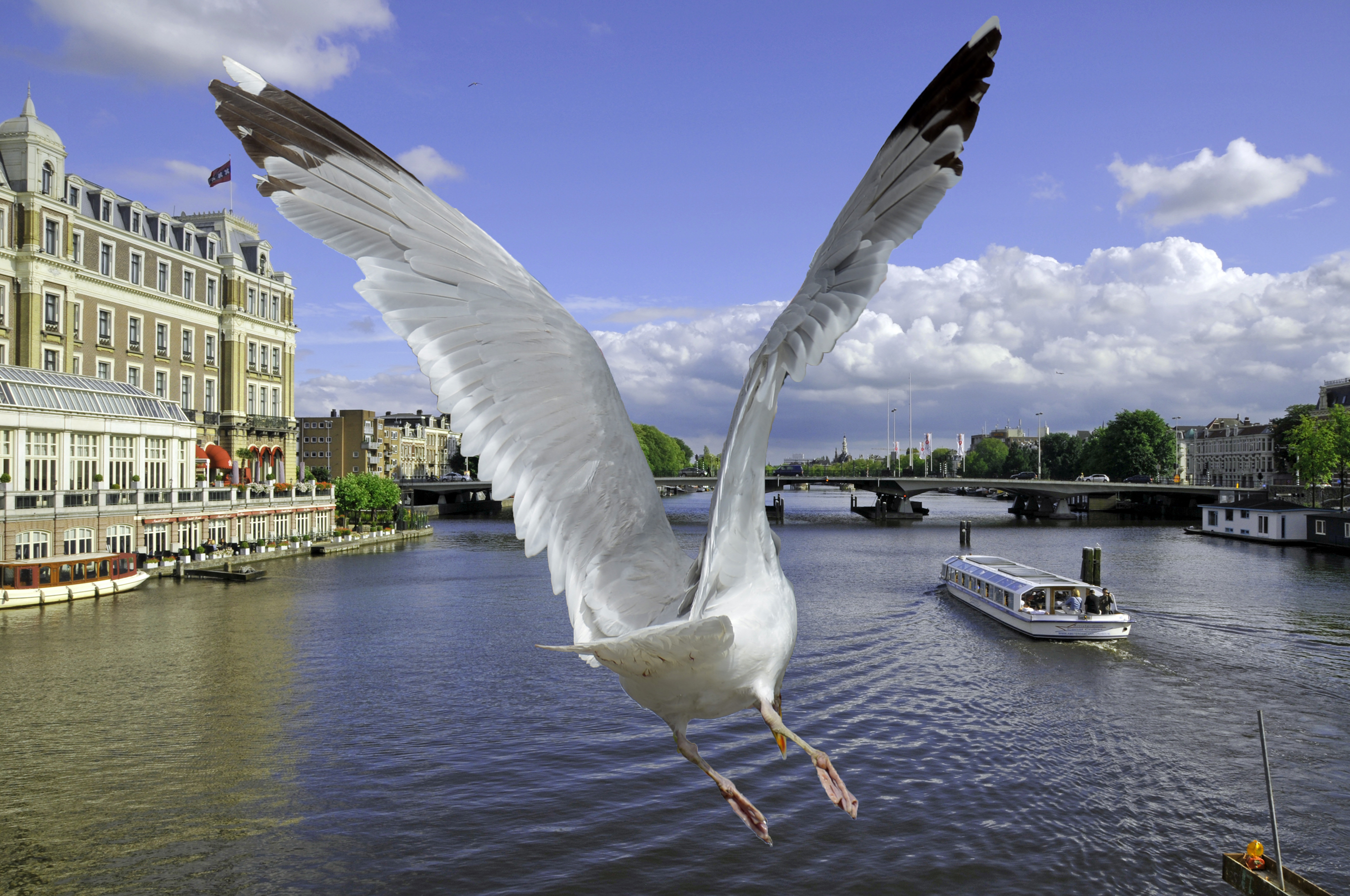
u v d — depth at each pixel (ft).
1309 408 479.00
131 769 73.72
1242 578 180.34
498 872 57.26
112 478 189.26
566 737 81.92
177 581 180.55
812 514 437.99
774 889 55.21
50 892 54.60
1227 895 53.78
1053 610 124.36
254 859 58.70
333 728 84.17
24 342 196.95
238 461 267.80
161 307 240.73
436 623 134.41
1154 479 476.13
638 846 60.80
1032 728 84.07
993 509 498.28
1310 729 82.94
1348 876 55.77
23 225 197.88
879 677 102.17
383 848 60.44
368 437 479.82
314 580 184.65
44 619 136.98
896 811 65.67
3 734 81.56
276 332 293.84
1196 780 71.05
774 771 73.56
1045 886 55.11
